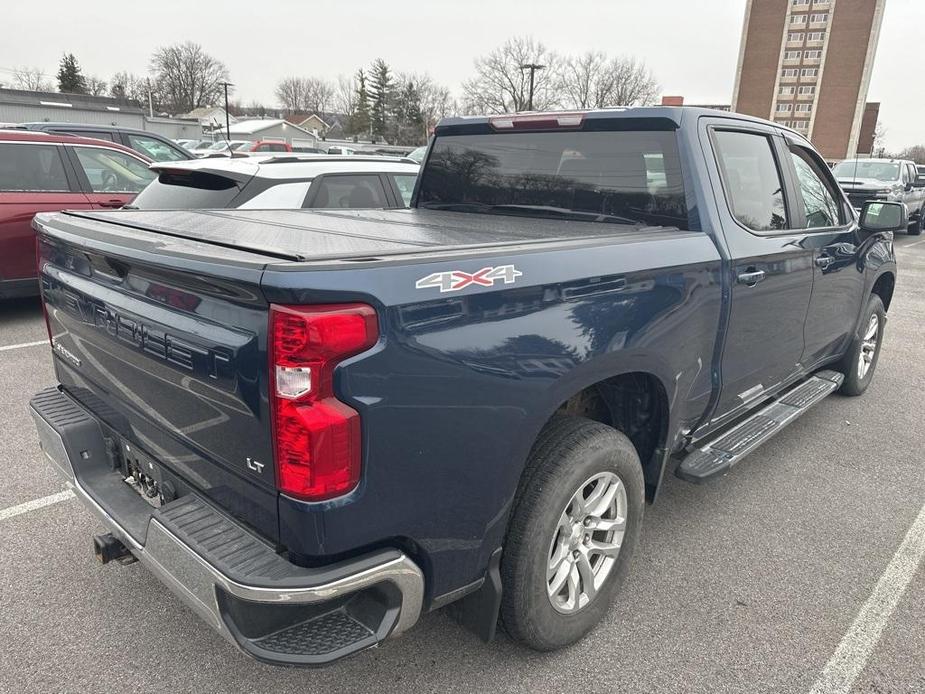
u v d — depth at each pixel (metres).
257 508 1.88
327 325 1.64
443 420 1.89
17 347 6.34
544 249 2.16
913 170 18.41
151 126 55.16
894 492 3.97
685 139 2.96
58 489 3.75
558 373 2.15
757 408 4.00
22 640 2.61
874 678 2.50
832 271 4.10
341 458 1.72
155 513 2.02
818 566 3.21
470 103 74.94
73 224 2.54
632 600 2.92
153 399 2.17
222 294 1.78
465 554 2.08
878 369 6.46
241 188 5.59
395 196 6.52
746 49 85.25
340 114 114.88
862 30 78.44
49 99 53.06
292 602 1.74
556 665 2.53
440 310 1.84
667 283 2.59
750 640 2.69
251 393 1.75
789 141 3.81
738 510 3.73
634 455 2.63
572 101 72.69
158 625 2.71
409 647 2.61
